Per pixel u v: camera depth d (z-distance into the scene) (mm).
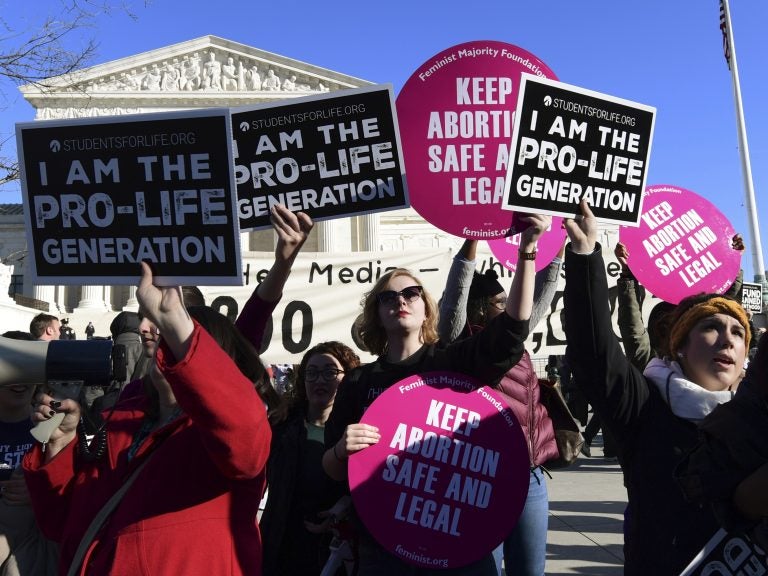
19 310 22469
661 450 2562
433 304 3432
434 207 3271
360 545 3080
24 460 2734
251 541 2338
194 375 2041
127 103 46219
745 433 1983
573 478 10031
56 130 2576
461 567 2928
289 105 3119
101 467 2566
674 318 2883
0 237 45406
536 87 2963
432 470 2955
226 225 2488
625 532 2693
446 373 3070
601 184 3072
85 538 2297
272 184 3125
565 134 3012
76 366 2133
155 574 2160
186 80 48188
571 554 6082
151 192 2533
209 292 7012
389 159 3109
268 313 3092
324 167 3123
